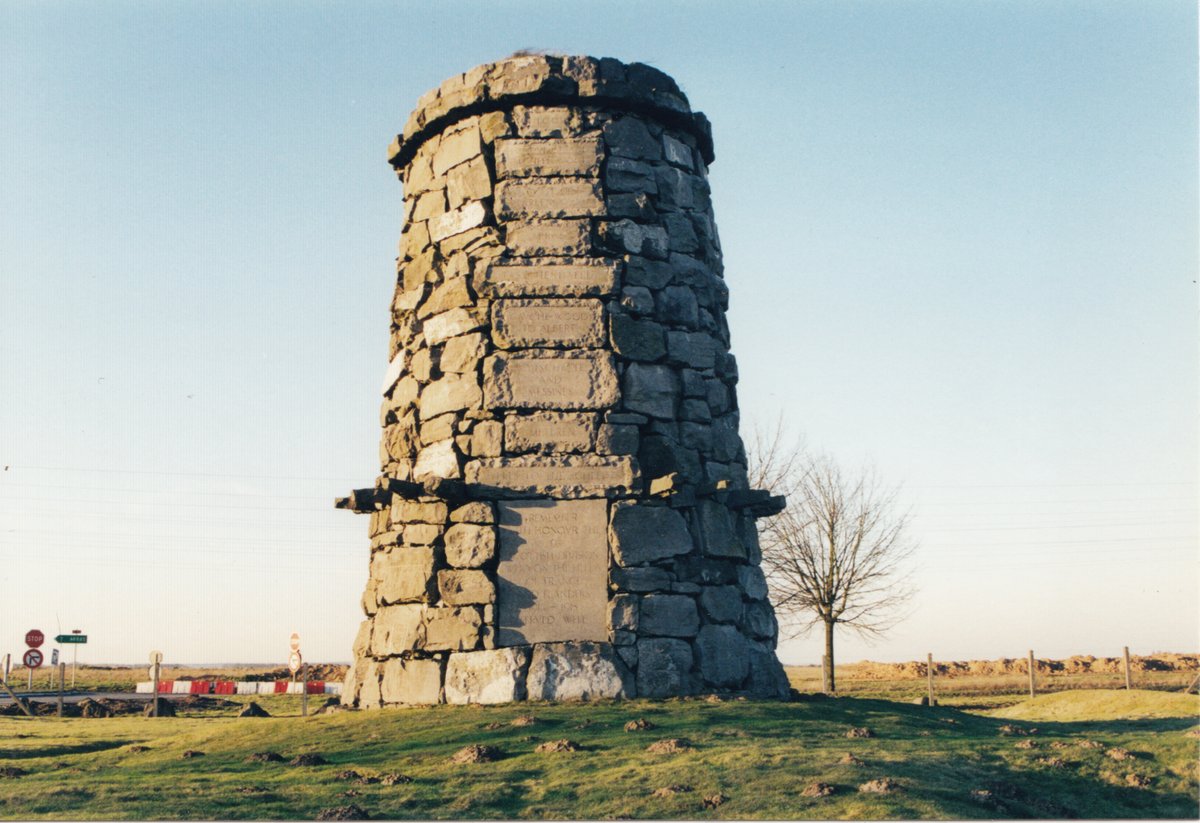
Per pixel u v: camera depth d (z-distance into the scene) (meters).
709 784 13.11
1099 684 45.72
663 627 19.92
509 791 13.28
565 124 21.92
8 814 12.52
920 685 49.94
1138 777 14.27
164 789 13.65
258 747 16.83
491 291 21.08
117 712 30.89
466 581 19.97
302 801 13.02
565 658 19.47
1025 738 16.45
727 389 22.78
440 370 21.45
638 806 12.50
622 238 21.52
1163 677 49.72
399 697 20.25
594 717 17.27
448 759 15.01
